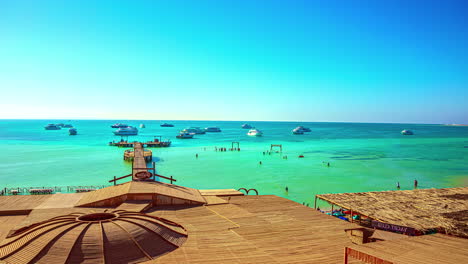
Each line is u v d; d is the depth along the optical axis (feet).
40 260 49.42
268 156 312.50
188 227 74.49
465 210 97.50
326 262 58.44
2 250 54.29
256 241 68.28
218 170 231.50
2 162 253.24
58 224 60.08
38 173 209.67
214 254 59.36
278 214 90.89
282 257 60.03
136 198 90.43
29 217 77.71
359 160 288.92
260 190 174.60
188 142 478.59
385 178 209.77
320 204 149.07
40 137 543.80
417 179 208.23
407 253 51.47
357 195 114.42
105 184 180.55
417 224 84.79
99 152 325.42
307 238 71.72
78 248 52.44
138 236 58.08
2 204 89.25
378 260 47.98
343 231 77.97
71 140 485.97
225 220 81.56
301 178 205.87
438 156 323.57
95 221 61.21
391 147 419.33
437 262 47.37
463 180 207.41
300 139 561.02
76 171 218.38
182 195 97.81
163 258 55.98
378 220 88.48
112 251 53.42
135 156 259.60
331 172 228.02
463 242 60.08
